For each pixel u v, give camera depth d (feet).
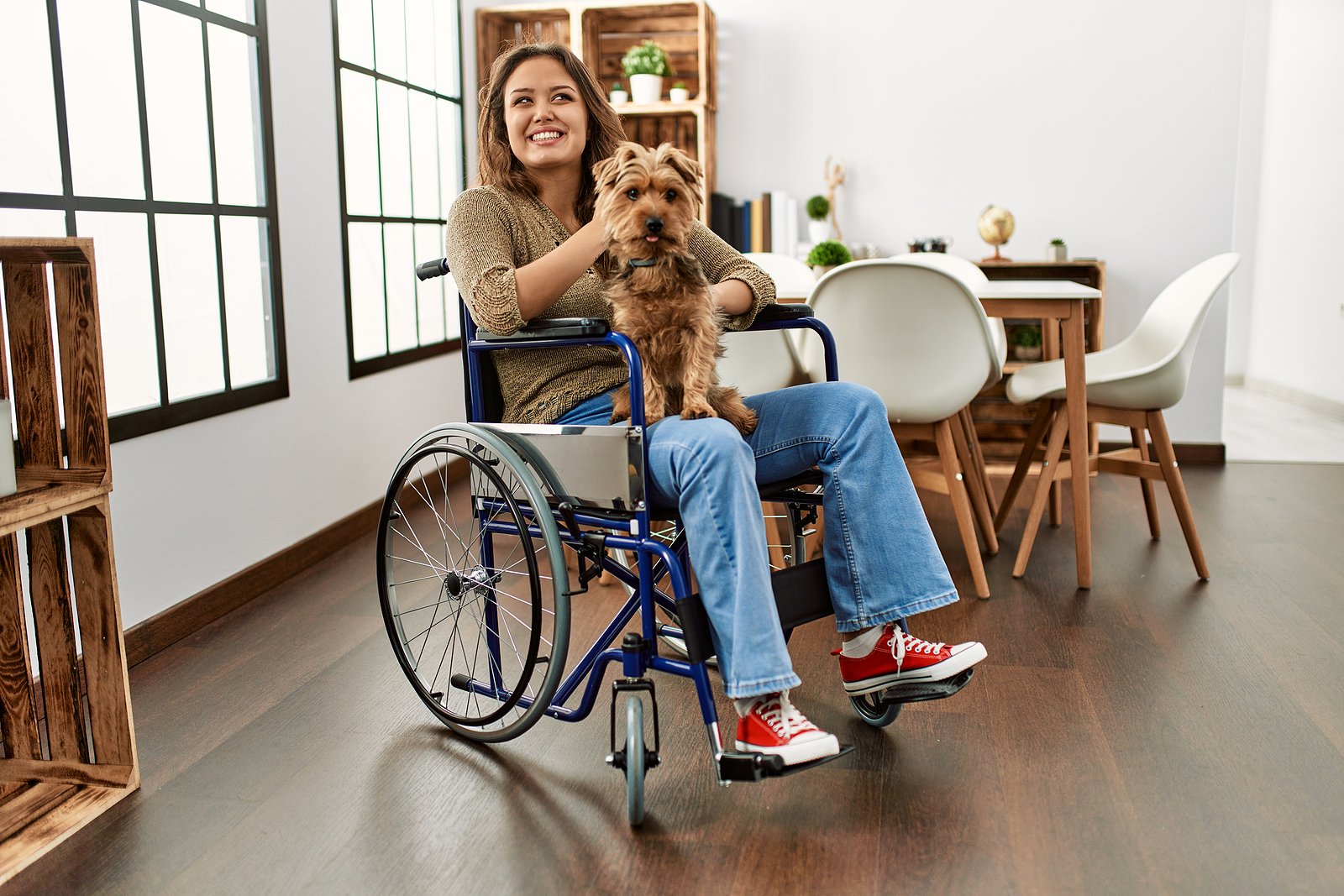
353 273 10.58
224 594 8.04
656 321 5.26
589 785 5.36
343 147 10.02
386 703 6.43
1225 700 6.26
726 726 6.02
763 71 14.02
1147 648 7.13
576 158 5.99
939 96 13.70
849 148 13.98
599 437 5.13
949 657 5.49
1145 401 8.64
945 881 4.47
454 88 13.14
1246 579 8.68
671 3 13.28
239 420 8.35
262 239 8.79
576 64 5.99
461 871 4.60
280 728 6.07
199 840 4.88
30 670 5.49
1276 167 19.98
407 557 9.62
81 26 6.73
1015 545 9.88
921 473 8.68
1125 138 13.39
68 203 6.59
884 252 14.12
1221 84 13.12
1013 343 13.65
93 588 5.22
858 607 5.39
